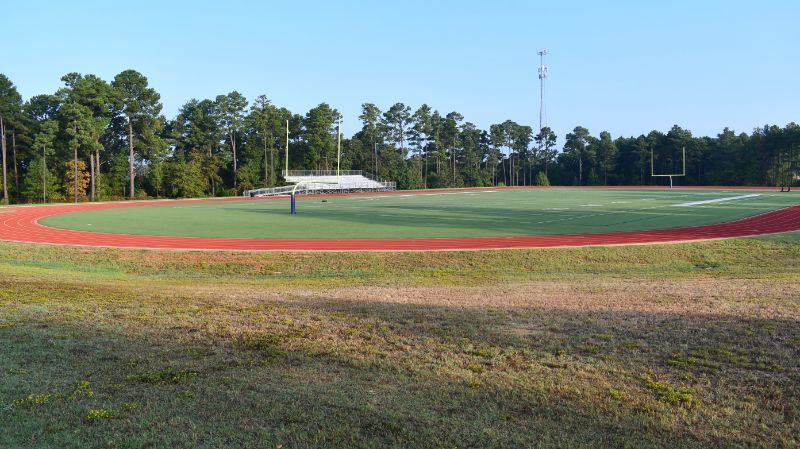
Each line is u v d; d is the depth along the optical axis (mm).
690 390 7398
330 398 7109
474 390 7434
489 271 25672
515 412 6789
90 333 10086
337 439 6062
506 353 9000
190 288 17531
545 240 32781
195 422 6426
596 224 41219
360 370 8211
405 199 78250
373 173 135625
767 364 8258
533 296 14672
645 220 43750
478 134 159375
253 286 19266
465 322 11102
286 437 6105
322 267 26594
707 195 80750
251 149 114250
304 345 9406
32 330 10219
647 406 6926
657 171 139875
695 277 21391
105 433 6148
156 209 60281
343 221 44594
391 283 21031
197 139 109750
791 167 120375
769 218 44688
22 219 47938
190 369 8164
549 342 9586
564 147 155875
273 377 7867
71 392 7273
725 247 30328
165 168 99000
